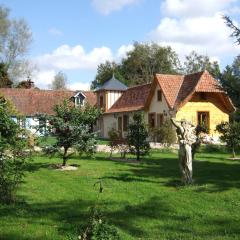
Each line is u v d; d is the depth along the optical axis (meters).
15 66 67.81
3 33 66.00
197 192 13.88
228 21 20.25
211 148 33.00
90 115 20.45
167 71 95.25
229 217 10.88
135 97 50.25
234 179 16.58
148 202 12.52
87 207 11.76
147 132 25.02
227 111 41.84
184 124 15.38
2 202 12.06
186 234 9.46
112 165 21.42
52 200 12.70
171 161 23.88
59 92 65.00
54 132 20.02
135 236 9.28
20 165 12.52
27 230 9.44
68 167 20.20
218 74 21.16
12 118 12.95
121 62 98.19
